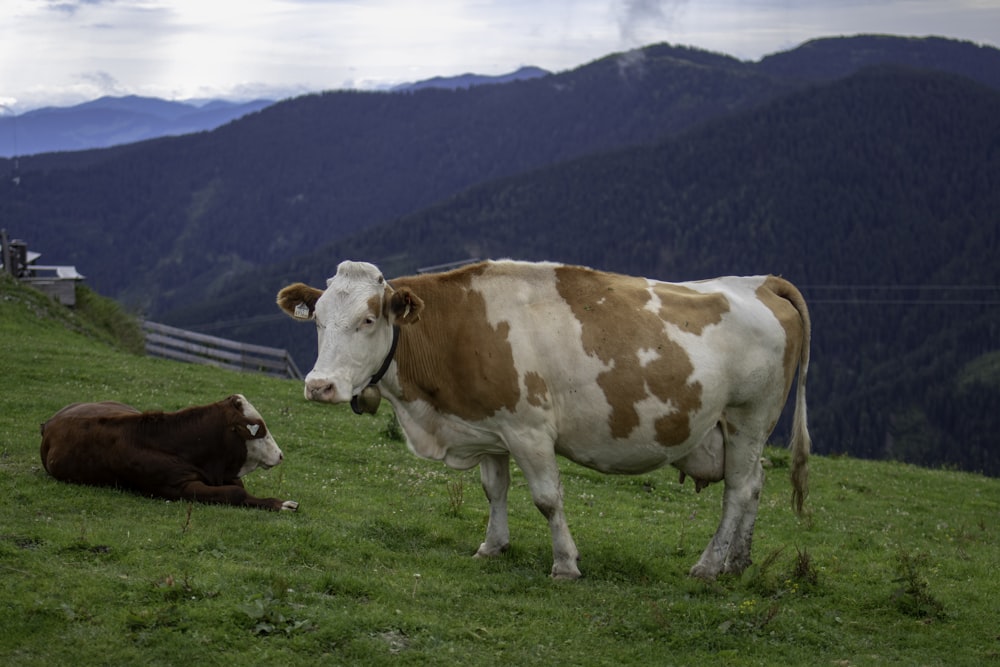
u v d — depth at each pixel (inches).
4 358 882.1
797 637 370.9
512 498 593.0
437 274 426.0
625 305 425.7
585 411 417.1
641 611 377.4
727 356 435.8
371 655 308.2
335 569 386.0
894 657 366.0
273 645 306.8
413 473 629.9
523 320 416.2
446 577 395.5
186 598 330.3
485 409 414.9
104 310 1496.1
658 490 692.7
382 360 408.8
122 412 494.9
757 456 454.9
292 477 571.2
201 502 458.9
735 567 452.8
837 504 725.9
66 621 306.7
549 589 395.2
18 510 414.3
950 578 503.2
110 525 403.9
